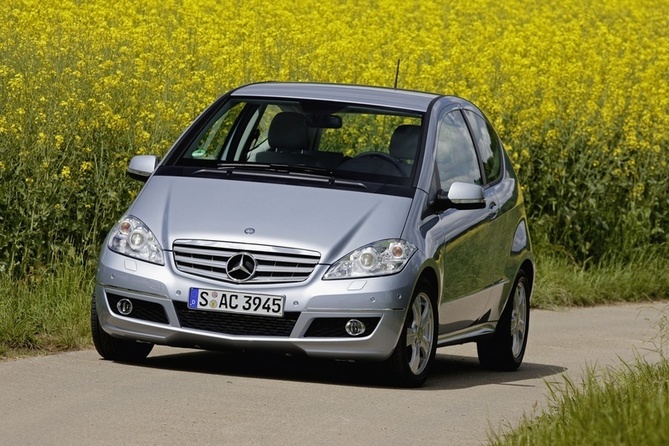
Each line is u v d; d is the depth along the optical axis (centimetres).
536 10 6159
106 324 1756
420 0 5847
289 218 1748
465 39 4947
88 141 2505
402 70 3669
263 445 1326
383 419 1520
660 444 1171
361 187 1828
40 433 1326
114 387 1602
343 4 5528
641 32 5844
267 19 4488
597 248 3406
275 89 2038
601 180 3447
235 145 1944
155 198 1811
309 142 1920
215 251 1717
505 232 2108
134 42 3356
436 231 1827
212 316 1708
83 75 2744
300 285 1691
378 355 1705
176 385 1636
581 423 1275
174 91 2989
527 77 3831
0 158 2345
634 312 3042
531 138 3375
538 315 2934
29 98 2552
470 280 1958
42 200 2319
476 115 2206
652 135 3653
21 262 2270
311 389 1681
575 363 2238
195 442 1318
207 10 4631
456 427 1506
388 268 1712
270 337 1688
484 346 2139
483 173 2100
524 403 1733
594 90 3881
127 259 1742
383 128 1947
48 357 1828
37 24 3462
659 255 3466
